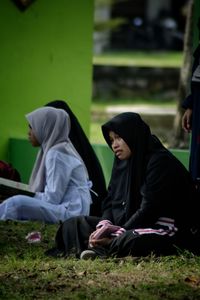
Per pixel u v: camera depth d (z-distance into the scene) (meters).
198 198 12.02
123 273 11.04
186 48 22.81
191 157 13.58
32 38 19.31
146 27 58.19
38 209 14.23
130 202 12.12
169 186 11.84
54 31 19.66
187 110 13.74
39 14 19.38
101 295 10.16
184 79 22.83
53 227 13.97
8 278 10.95
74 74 20.06
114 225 12.16
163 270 11.15
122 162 12.38
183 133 22.91
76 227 12.27
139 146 12.00
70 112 16.02
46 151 14.55
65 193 14.47
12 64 19.02
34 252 12.39
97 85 42.22
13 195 14.59
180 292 10.27
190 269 11.20
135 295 10.12
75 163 14.49
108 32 58.12
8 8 18.89
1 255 12.28
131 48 58.25
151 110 34.28
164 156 11.94
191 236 11.95
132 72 42.25
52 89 19.73
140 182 12.00
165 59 52.41
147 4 60.59
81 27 20.08
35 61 19.42
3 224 13.98
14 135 19.19
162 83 42.19
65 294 10.23
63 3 19.73
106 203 12.62
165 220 11.88
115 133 12.02
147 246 11.64
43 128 14.59
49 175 14.37
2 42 18.83
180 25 58.81
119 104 40.44
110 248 11.71
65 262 11.59
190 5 22.78
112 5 59.91
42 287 10.51
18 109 19.22
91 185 14.76
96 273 11.06
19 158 18.94
